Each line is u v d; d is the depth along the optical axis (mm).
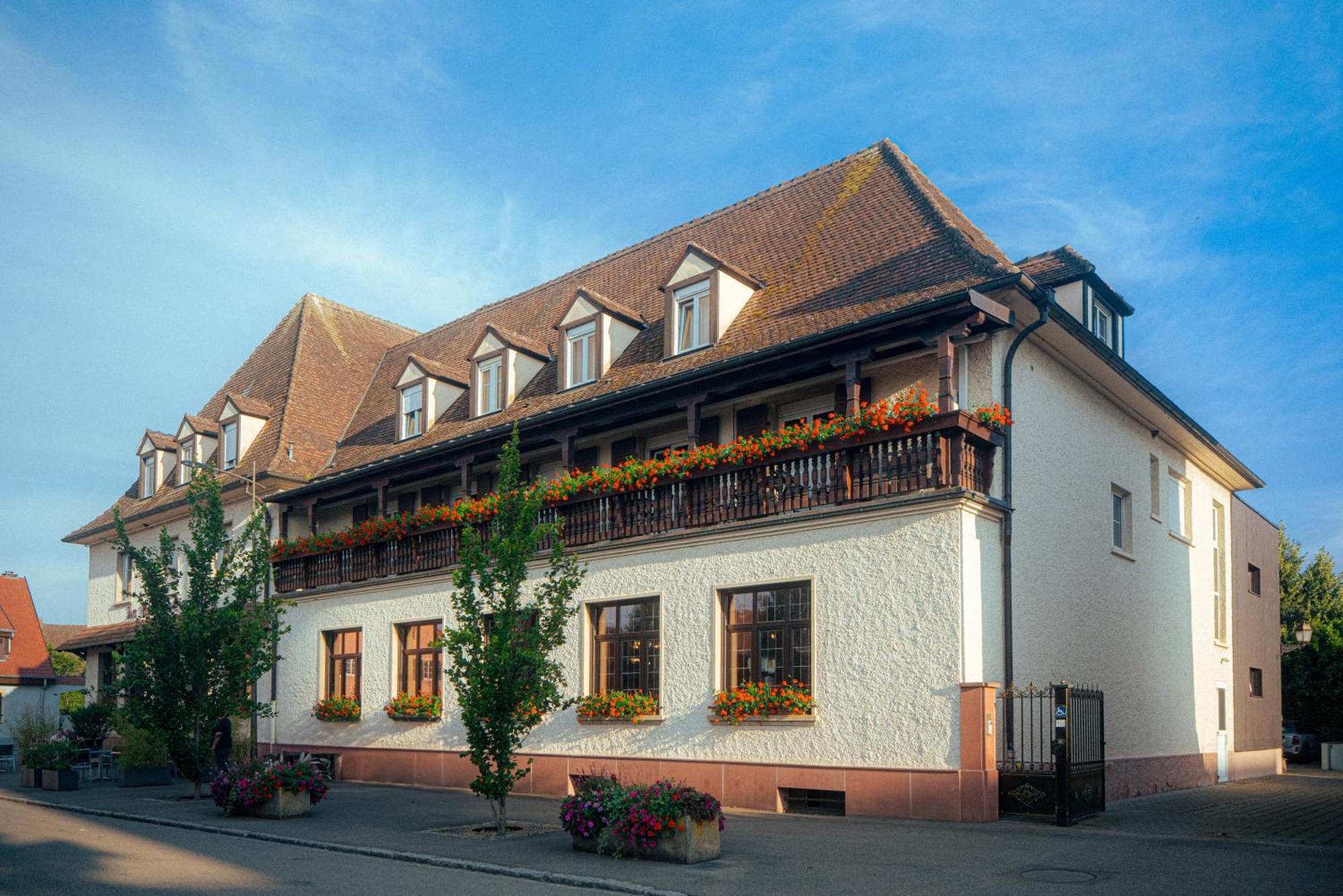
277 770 16609
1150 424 21688
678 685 17578
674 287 20328
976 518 15203
